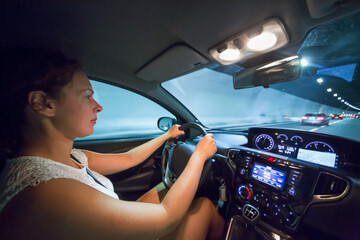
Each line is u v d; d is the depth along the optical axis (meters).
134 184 2.07
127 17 0.91
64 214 0.44
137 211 0.55
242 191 1.59
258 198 1.50
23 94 0.50
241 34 0.95
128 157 1.26
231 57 1.20
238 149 1.70
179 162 1.30
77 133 0.64
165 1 0.79
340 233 1.08
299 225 1.26
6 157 0.58
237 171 1.67
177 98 2.27
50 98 0.54
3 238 0.38
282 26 0.83
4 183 0.50
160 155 2.27
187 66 1.48
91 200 0.49
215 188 1.79
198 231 1.04
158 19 0.92
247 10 0.78
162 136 1.44
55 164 0.58
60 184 0.48
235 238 1.29
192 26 0.95
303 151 1.55
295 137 1.62
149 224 0.55
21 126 0.55
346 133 2.19
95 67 1.52
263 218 1.48
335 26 1.55
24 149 0.57
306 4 0.69
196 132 2.40
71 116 0.59
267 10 0.77
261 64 1.35
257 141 1.91
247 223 1.35
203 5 0.79
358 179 1.11
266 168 1.49
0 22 0.90
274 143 1.76
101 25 0.98
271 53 1.19
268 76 1.41
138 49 1.26
